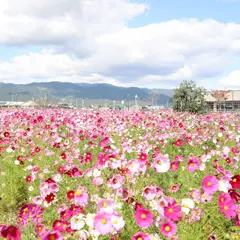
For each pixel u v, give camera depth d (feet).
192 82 108.58
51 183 15.93
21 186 23.31
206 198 14.15
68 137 36.01
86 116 52.70
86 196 12.93
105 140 23.79
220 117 65.62
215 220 15.05
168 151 32.48
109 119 50.88
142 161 19.40
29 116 49.60
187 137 33.65
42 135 36.73
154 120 48.85
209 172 22.04
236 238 14.21
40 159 27.50
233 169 23.91
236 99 234.79
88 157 23.62
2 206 21.63
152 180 20.56
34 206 13.52
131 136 38.75
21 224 13.43
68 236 10.50
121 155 22.08
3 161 28.27
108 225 10.26
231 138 36.50
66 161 25.05
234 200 12.50
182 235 13.70
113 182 14.62
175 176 21.67
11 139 33.86
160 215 11.74
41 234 12.59
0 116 54.44
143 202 14.49
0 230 9.58
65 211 12.83
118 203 13.10
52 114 60.95
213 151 27.32
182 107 106.93
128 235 12.41
